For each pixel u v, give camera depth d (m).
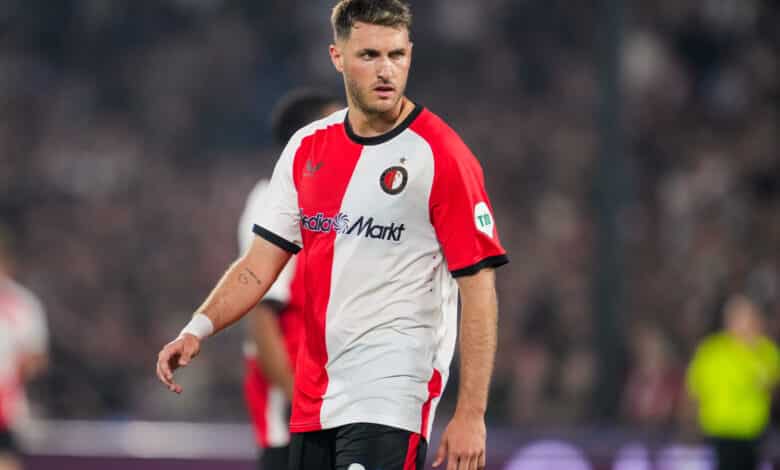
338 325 12.15
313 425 12.27
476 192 11.98
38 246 52.62
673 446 30.91
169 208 54.50
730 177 51.78
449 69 58.69
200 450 29.25
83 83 60.91
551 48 58.38
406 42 11.91
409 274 12.05
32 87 60.25
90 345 46.69
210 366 43.62
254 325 16.11
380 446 11.84
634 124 54.03
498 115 56.22
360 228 12.05
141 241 52.91
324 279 12.22
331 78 59.12
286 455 16.77
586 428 31.66
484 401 11.77
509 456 29.69
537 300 45.44
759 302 44.16
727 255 47.34
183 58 60.50
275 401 16.78
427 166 11.92
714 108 55.44
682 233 49.50
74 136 58.16
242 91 60.09
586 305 45.28
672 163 53.34
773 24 57.12
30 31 61.53
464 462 11.63
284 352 16.05
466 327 11.87
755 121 54.59
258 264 12.73
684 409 36.50
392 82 11.81
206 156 58.38
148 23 61.72
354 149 12.21
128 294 50.50
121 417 40.72
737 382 32.94
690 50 57.00
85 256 51.72
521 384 41.81
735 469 33.09
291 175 12.58
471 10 59.12
